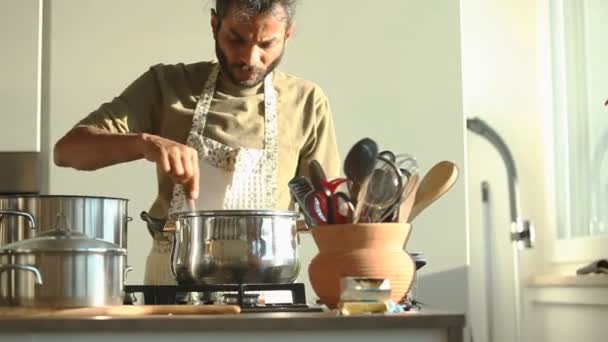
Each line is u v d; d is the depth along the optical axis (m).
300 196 1.51
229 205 2.06
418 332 1.21
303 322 1.20
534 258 3.70
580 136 3.43
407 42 3.15
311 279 1.47
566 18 3.54
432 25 3.15
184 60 3.11
